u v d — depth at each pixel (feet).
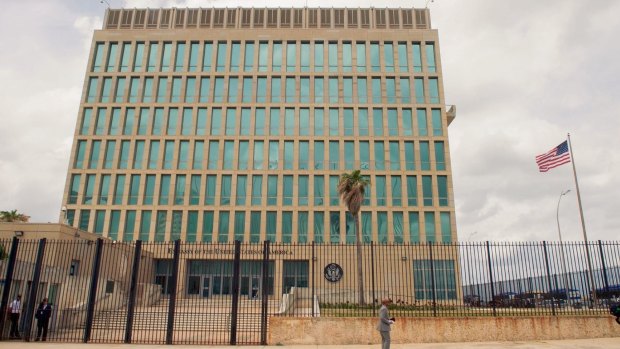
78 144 156.66
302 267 140.56
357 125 159.02
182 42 170.19
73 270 90.58
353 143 157.79
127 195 150.30
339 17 178.09
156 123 160.04
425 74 164.76
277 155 156.46
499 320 50.98
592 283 54.19
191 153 155.43
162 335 59.31
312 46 169.07
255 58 167.73
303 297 91.45
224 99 162.30
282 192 151.74
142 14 178.09
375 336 49.73
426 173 153.89
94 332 62.13
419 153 156.15
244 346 48.47
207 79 165.99
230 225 147.64
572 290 54.29
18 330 56.03
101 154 154.61
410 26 177.27
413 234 148.15
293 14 178.50
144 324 69.51
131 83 164.96
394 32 169.89
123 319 72.18
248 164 154.81
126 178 152.25
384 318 40.47
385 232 148.15
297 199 151.02
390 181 152.87
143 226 148.25
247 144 157.69
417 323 50.39
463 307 55.83
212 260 141.79
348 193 117.39
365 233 147.84
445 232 148.46
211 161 155.94
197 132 159.02
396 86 163.43
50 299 64.44
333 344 49.42
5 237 90.33
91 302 52.26
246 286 138.92
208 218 149.28
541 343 48.32
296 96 163.02
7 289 52.29
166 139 157.28
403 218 149.28
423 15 178.91
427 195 152.25
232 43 170.50
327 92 163.32
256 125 160.25
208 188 152.87
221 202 151.02
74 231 95.14
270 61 167.22
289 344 49.44
